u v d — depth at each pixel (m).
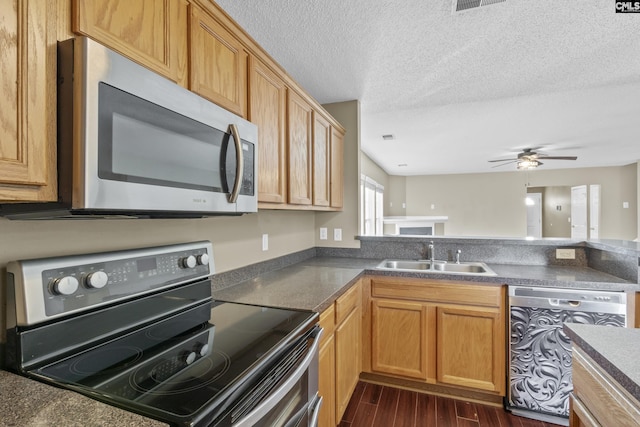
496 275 2.04
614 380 0.80
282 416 0.98
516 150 5.23
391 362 2.24
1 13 0.58
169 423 0.59
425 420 1.92
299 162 1.96
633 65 2.18
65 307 0.89
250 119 1.44
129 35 0.86
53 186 0.67
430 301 2.15
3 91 0.59
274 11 1.61
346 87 2.56
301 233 2.73
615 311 1.80
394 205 8.52
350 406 2.07
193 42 1.10
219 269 1.72
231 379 0.76
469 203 8.11
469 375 2.07
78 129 0.66
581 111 3.18
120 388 0.72
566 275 2.03
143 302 1.14
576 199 7.48
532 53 2.02
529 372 1.95
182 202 0.93
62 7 0.70
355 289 2.09
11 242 0.87
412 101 2.87
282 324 1.16
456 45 1.92
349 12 1.62
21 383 0.75
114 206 0.72
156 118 0.84
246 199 1.24
